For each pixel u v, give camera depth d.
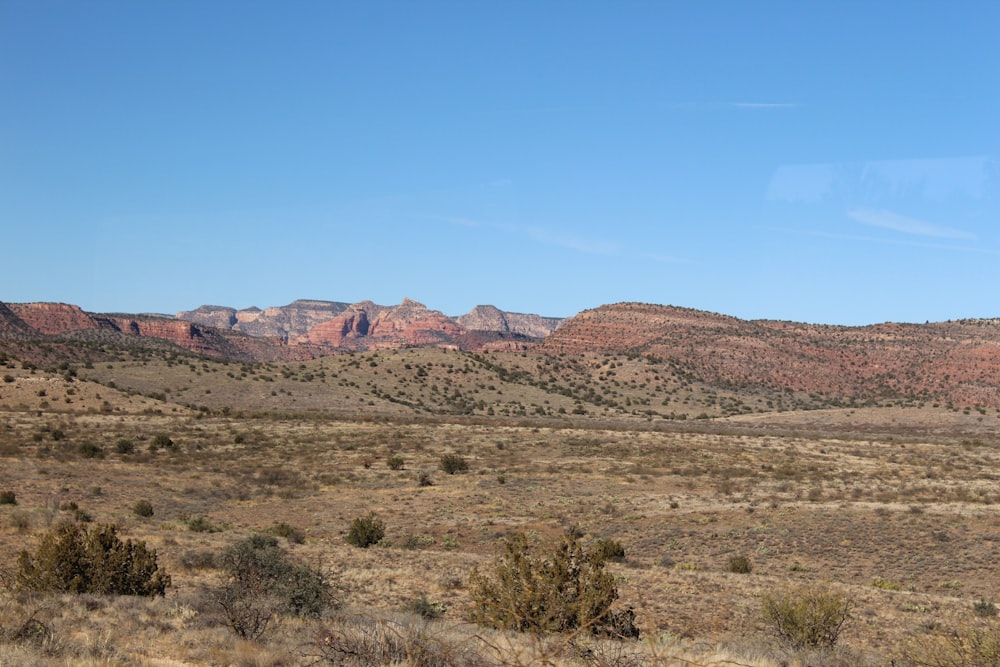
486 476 72.94
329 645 12.09
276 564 21.77
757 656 15.42
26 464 63.56
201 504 56.81
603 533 50.34
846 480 73.88
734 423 148.62
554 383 189.25
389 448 91.50
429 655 10.65
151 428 99.62
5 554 28.55
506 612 14.78
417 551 41.06
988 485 69.56
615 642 12.75
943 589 37.50
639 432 116.06
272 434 99.69
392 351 199.50
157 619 17.34
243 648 14.09
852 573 40.66
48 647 13.08
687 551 45.72
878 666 14.74
